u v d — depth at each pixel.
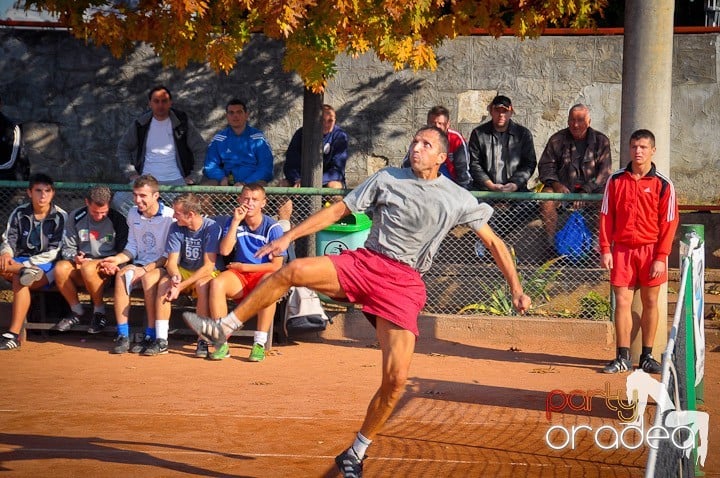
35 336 9.58
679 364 5.00
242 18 8.82
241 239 8.78
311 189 9.55
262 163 10.74
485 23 8.88
